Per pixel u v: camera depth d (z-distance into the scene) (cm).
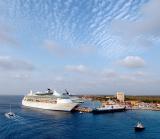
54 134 9719
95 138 9338
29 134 9531
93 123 13238
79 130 10831
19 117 14200
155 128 12138
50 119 13888
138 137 9906
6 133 9612
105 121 14338
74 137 9350
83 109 19812
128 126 12562
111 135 10056
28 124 11812
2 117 14025
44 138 8956
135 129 11562
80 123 12962
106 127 12000
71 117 15438
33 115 15438
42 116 15100
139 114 19662
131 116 17850
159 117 17388
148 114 19762
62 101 18662
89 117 16162
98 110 19325
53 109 18938
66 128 11175
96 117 16350
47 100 19825
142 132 10988
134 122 14238
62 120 13762
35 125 11606
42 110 18775
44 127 11162
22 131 10062
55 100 19225
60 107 18600
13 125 11375
